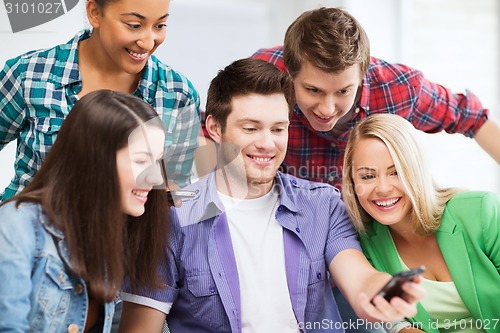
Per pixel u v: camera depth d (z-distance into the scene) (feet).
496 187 11.75
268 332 5.65
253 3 10.69
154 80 6.50
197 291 5.66
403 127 5.82
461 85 11.79
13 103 6.35
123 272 5.07
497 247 5.78
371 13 11.00
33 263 4.75
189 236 5.73
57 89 6.31
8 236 4.68
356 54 6.28
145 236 5.38
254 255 5.76
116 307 6.06
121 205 4.92
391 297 4.75
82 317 4.92
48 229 4.80
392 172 5.78
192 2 10.43
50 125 6.23
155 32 6.01
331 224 5.97
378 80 7.10
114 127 4.80
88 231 4.83
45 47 8.91
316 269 5.82
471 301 5.81
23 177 6.34
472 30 11.76
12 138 6.56
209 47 10.59
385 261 6.07
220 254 5.71
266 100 5.74
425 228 5.86
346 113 6.77
